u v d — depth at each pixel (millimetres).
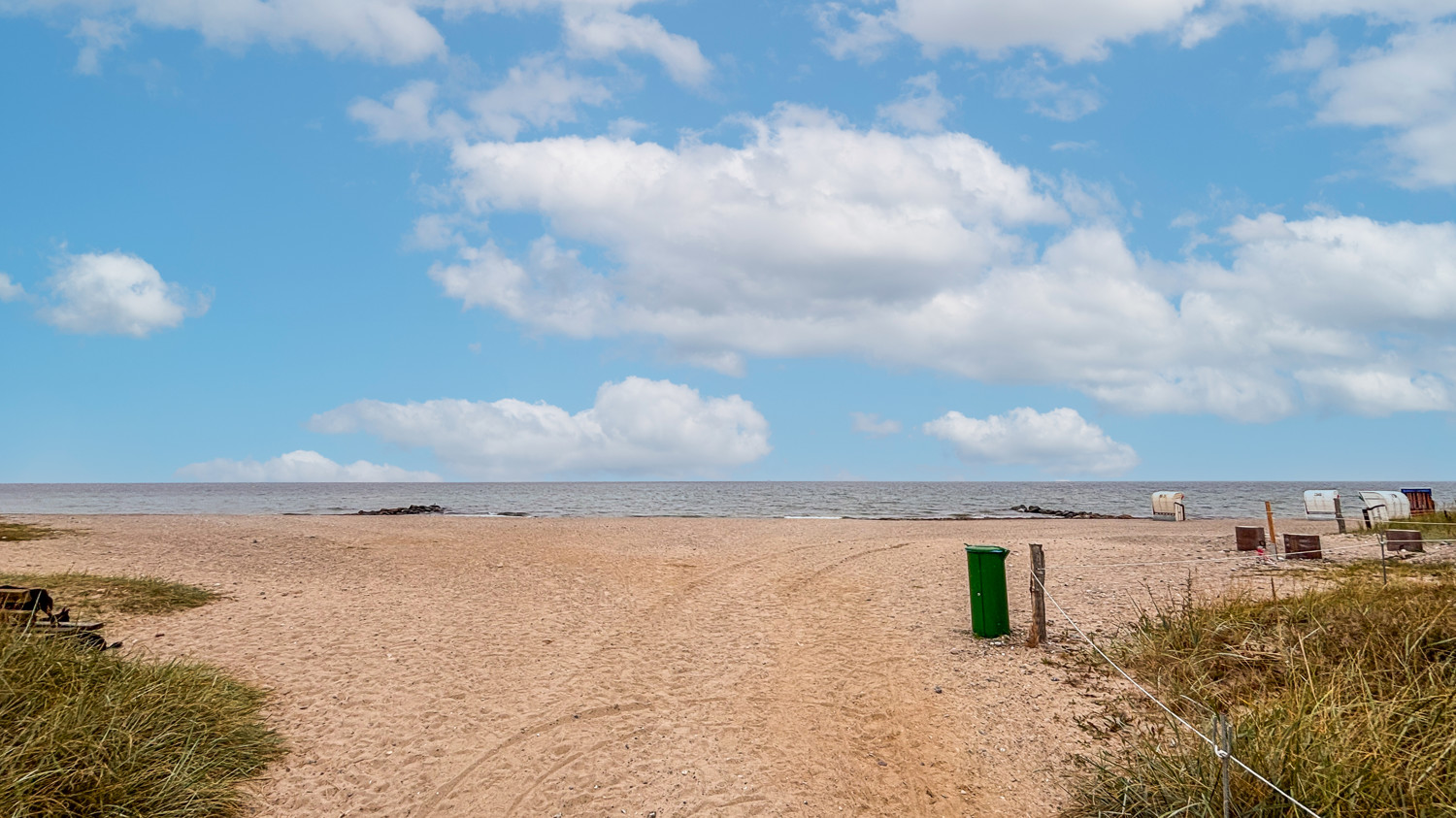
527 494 101562
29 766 4547
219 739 5621
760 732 6391
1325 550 15383
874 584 13562
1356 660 5914
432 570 15172
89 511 48688
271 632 9609
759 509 54844
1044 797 5117
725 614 11102
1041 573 8586
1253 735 4629
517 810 5090
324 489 153625
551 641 9422
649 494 98375
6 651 5668
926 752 5934
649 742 6176
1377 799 4012
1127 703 6488
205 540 18875
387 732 6348
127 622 9812
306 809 5043
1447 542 15586
